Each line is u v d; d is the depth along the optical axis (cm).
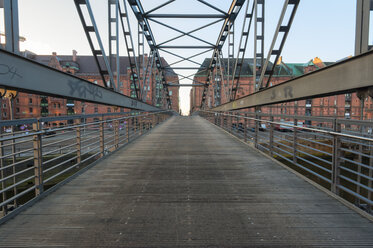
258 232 230
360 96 432
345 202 295
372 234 226
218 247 206
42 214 269
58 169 1762
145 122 1204
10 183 1548
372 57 380
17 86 407
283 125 496
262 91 909
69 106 5625
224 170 462
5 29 385
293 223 248
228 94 1731
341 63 461
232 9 1672
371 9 409
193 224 246
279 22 747
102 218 259
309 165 1564
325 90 517
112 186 366
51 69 519
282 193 337
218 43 2353
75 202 303
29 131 314
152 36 2200
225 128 1255
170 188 358
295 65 6309
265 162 532
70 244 209
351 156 1458
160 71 3334
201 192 341
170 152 651
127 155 609
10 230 233
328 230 233
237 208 285
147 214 269
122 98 1098
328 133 346
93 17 793
